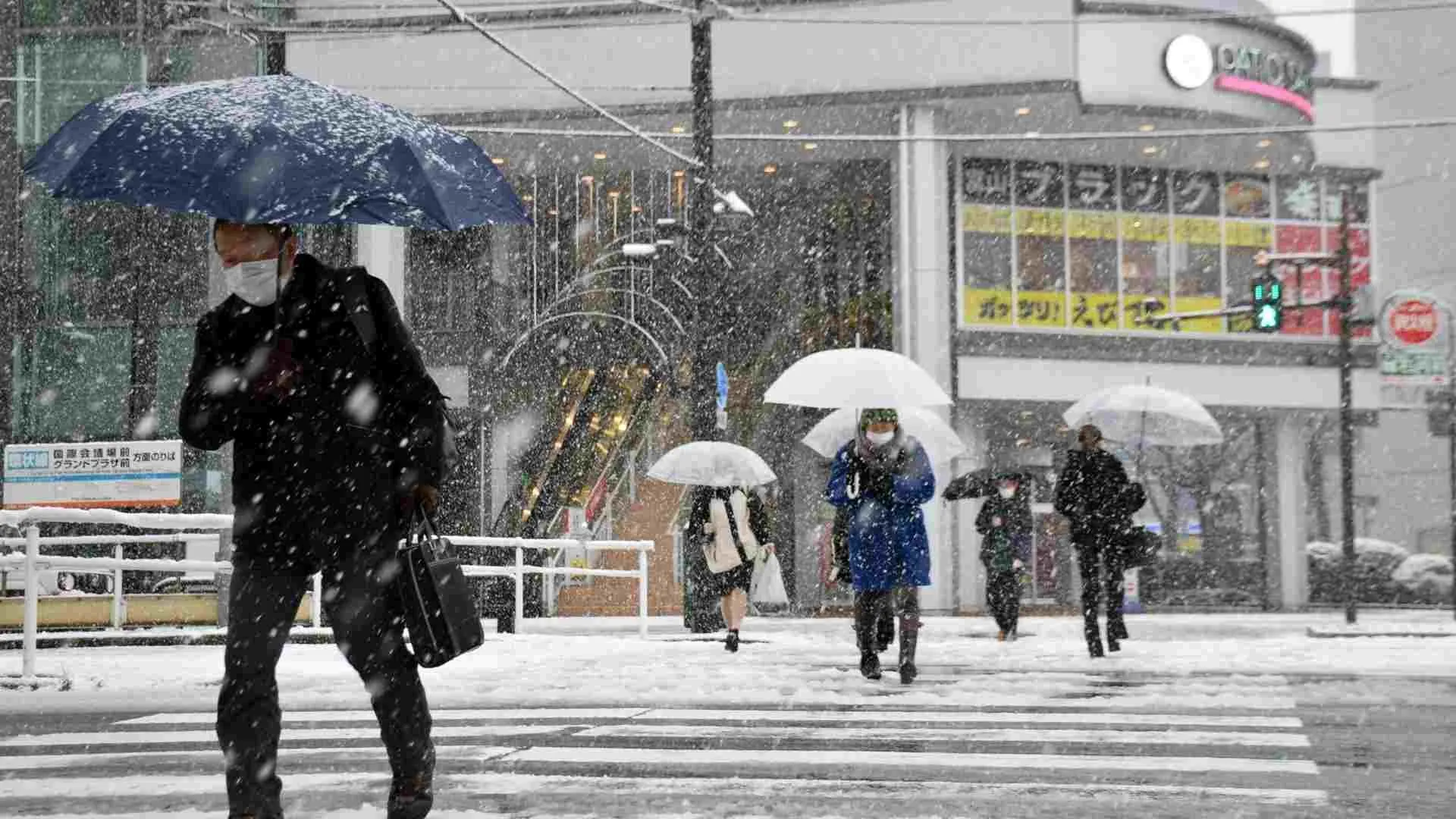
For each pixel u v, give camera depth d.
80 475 22.22
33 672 11.80
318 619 15.67
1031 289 35.75
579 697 10.30
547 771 6.70
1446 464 63.91
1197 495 38.56
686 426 34.72
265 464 4.66
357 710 9.73
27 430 31.59
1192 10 34.25
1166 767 6.92
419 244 34.53
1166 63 33.94
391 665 4.84
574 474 32.62
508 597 19.77
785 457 36.88
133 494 22.12
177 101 4.86
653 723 8.76
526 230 35.28
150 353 31.66
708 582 21.83
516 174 35.69
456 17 20.56
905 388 12.48
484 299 34.50
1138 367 36.34
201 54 32.25
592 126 33.03
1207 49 34.22
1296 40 35.75
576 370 33.81
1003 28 32.56
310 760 7.12
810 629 24.11
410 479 4.80
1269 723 8.63
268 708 4.60
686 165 34.91
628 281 33.75
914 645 11.36
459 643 4.81
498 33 32.78
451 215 4.90
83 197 4.70
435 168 4.96
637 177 35.41
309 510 4.62
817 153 35.44
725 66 33.19
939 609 34.59
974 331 35.16
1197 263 37.03
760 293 36.94
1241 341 37.06
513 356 33.91
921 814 5.63
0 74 31.78
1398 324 29.62
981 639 20.73
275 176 4.64
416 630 4.79
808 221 37.09
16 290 31.66
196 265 31.91
